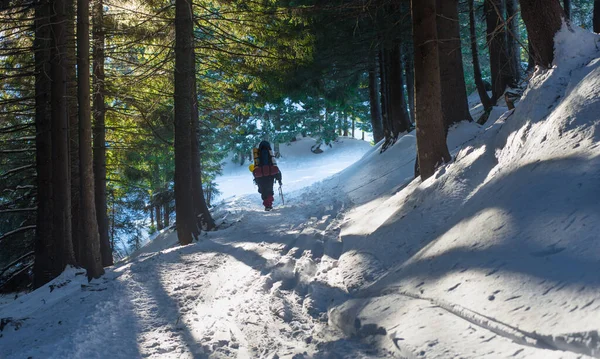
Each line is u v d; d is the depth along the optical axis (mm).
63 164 11312
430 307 3420
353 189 13672
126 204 24438
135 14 13711
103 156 14352
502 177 4953
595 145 3932
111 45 14602
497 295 2992
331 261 6445
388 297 4047
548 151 4461
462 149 7523
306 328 4355
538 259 3074
